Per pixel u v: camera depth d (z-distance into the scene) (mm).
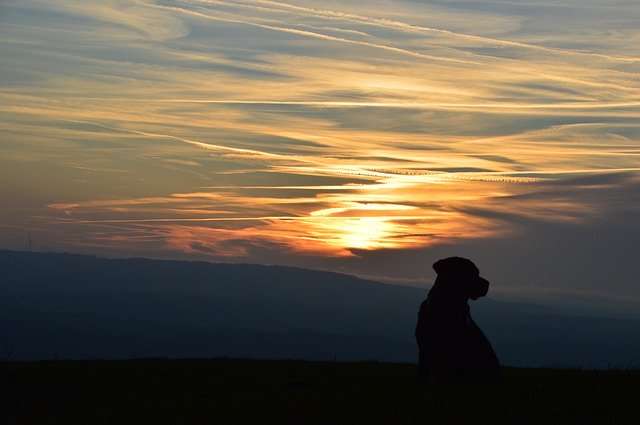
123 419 16469
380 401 15945
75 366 24969
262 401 16828
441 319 16000
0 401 20750
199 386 21469
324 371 22891
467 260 16172
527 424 14141
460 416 14641
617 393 16156
